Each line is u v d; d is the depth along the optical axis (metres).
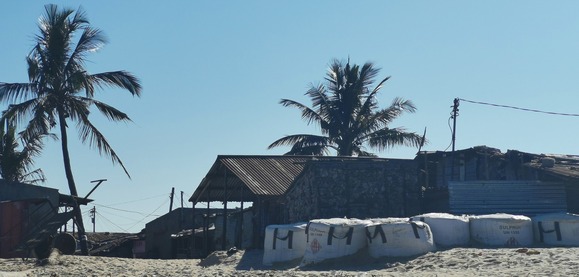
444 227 20.59
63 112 36.81
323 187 28.38
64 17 36.66
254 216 35.09
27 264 25.27
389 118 48.91
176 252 49.03
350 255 19.45
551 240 21.25
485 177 31.34
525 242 21.16
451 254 18.44
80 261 25.80
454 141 36.38
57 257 26.09
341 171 28.72
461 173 32.41
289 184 31.25
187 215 52.47
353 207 28.48
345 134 48.72
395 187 29.17
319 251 19.72
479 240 20.92
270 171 32.19
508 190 27.88
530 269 14.98
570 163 30.58
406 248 18.97
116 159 37.62
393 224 19.16
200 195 37.84
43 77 36.44
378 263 18.83
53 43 36.25
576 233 21.22
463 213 27.44
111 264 25.22
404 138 48.19
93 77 37.38
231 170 31.86
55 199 32.75
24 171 46.25
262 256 24.91
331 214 28.20
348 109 48.69
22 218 30.33
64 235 28.34
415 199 29.28
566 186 28.11
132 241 53.09
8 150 45.28
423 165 32.84
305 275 16.34
